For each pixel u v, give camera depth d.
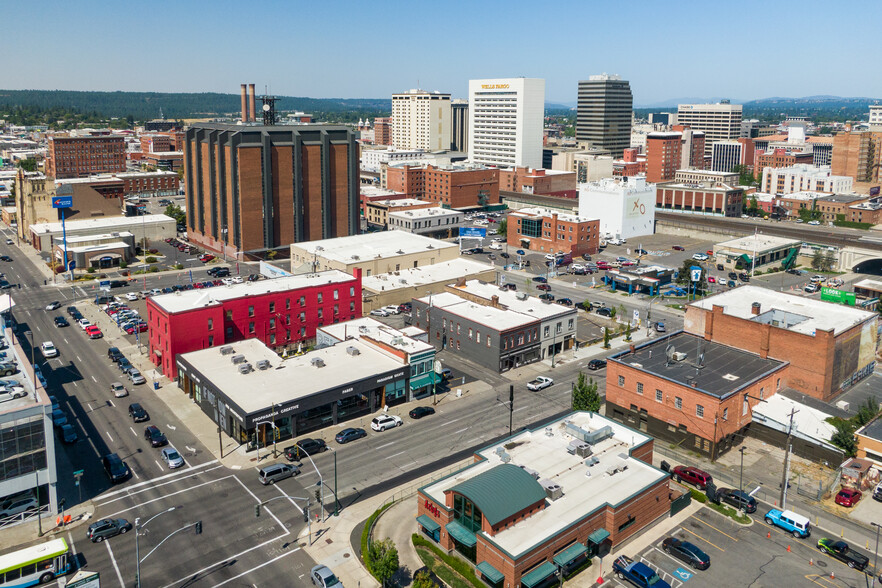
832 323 105.94
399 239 190.25
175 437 92.56
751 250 198.00
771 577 65.50
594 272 193.25
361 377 99.38
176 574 65.06
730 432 90.69
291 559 67.56
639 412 97.25
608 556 68.62
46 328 139.38
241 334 121.06
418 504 72.12
